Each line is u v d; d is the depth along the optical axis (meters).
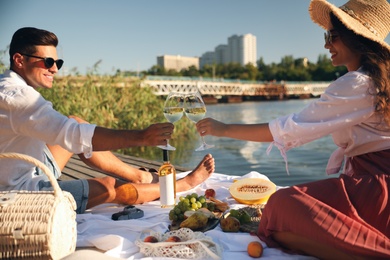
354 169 1.56
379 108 1.45
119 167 2.50
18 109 1.73
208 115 23.38
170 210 2.18
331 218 1.38
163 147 2.14
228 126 1.77
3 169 1.85
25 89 1.75
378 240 1.31
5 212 1.43
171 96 2.11
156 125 1.80
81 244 1.75
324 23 1.81
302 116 1.59
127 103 10.49
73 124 1.78
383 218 1.38
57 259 1.48
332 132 1.62
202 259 1.57
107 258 1.39
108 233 1.92
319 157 7.29
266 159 7.15
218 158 7.30
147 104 11.10
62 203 1.53
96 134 1.78
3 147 1.85
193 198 2.12
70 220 1.60
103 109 9.45
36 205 1.46
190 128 10.99
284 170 6.06
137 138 1.80
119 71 11.16
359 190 1.43
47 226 1.42
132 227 1.93
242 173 5.86
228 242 1.76
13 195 1.51
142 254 1.64
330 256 1.42
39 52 1.95
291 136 1.60
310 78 87.44
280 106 36.06
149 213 2.19
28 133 1.77
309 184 1.53
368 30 1.55
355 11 1.59
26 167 1.93
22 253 1.42
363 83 1.46
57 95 9.27
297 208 1.45
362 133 1.51
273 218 1.57
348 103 1.48
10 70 1.95
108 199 2.24
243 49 172.25
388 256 1.27
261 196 2.31
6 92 1.74
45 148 2.12
